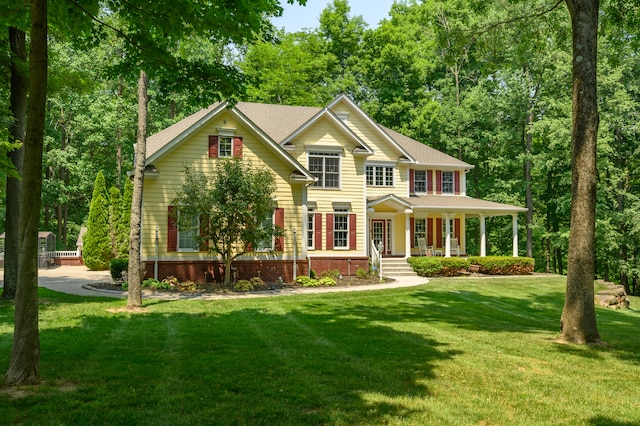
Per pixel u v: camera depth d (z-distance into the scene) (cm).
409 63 3884
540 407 574
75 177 3819
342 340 924
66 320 1116
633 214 2972
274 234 1858
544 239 3941
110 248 2927
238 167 1825
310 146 2442
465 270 2697
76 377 643
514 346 906
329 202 2469
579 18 1010
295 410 538
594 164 994
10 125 1441
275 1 796
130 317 1186
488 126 3756
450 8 3706
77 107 3644
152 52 820
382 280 2259
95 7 768
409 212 2664
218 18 768
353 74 4147
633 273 3158
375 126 2784
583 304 976
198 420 504
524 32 1581
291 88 3969
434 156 3116
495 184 3600
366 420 515
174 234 1972
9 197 1460
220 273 2020
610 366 770
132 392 585
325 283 2020
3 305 1346
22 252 618
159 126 3666
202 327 1051
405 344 898
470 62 4212
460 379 675
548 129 3194
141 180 1381
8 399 551
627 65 2917
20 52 1445
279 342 892
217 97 896
